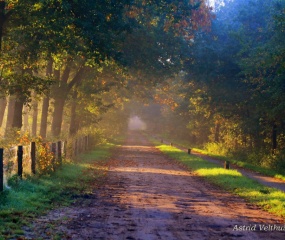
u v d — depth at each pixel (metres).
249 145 39.28
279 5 29.36
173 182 18.66
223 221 9.93
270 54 23.75
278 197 13.65
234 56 35.75
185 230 8.83
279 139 32.59
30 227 8.52
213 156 39.81
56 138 29.92
